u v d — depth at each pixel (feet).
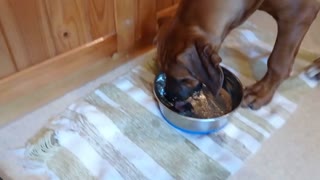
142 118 1.97
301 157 1.81
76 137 1.83
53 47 2.00
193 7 1.55
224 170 1.73
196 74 1.44
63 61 2.11
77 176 1.67
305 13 1.73
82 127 1.88
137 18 2.35
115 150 1.79
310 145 1.87
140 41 2.54
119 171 1.70
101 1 2.03
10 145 1.81
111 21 2.19
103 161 1.74
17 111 2.00
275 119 1.99
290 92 2.17
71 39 2.05
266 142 1.87
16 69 1.90
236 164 1.75
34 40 1.87
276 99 2.12
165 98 1.90
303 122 1.99
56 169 1.69
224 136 1.89
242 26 2.74
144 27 2.47
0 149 1.79
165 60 1.53
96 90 2.12
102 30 2.19
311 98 2.14
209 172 1.72
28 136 1.86
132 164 1.73
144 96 2.10
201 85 1.80
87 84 2.22
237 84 1.98
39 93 2.11
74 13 1.95
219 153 1.80
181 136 1.88
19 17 1.72
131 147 1.81
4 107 2.00
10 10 1.66
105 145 1.81
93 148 1.79
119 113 1.98
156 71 2.28
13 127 1.91
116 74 2.32
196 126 1.83
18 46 1.82
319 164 1.78
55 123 1.90
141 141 1.85
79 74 2.27
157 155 1.78
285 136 1.91
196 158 1.78
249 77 2.30
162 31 1.62
